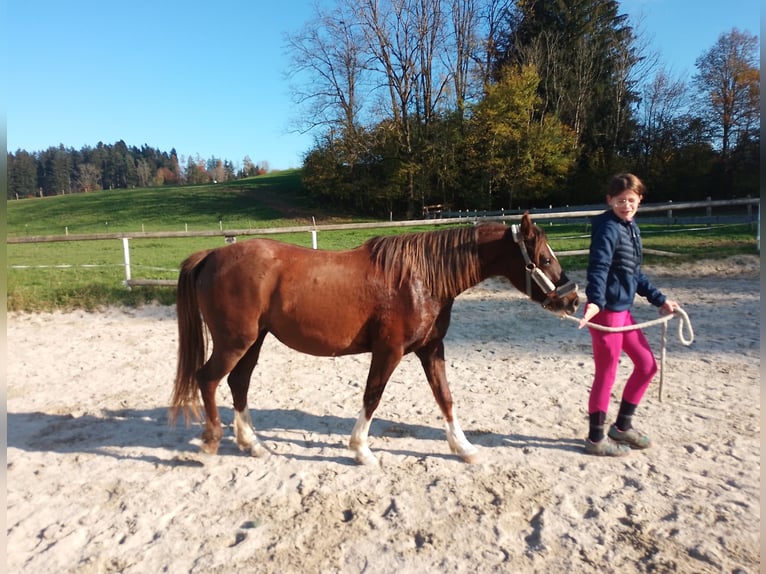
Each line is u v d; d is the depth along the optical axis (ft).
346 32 98.78
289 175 177.27
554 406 13.85
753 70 85.25
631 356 10.73
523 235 10.12
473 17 100.78
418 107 102.47
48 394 15.84
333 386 16.17
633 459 10.78
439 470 10.61
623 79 101.96
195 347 11.33
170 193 139.44
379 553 7.99
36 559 8.02
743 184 85.61
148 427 13.32
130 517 9.19
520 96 93.20
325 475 10.56
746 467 10.24
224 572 7.65
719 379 15.15
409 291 10.18
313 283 10.23
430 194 104.83
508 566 7.63
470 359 18.45
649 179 93.45
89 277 35.40
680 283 29.53
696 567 7.48
